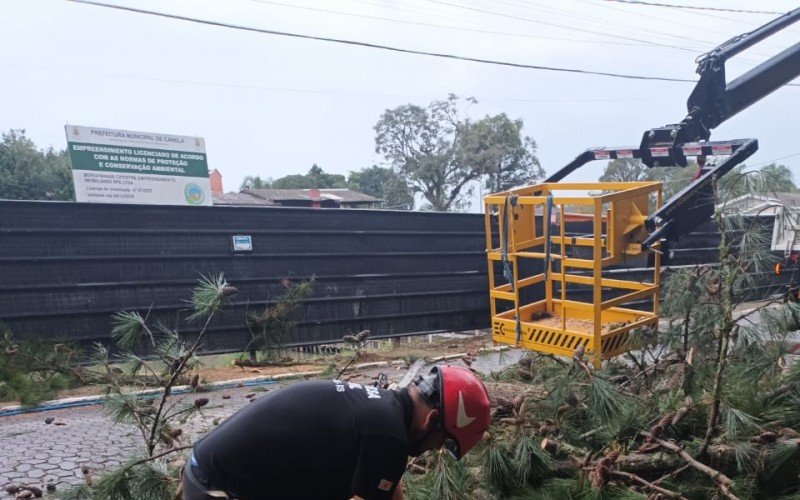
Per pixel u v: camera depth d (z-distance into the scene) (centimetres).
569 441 360
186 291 824
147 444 343
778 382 370
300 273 919
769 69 657
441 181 3108
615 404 345
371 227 982
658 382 438
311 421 196
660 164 614
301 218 918
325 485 197
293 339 913
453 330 1073
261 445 194
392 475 198
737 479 304
